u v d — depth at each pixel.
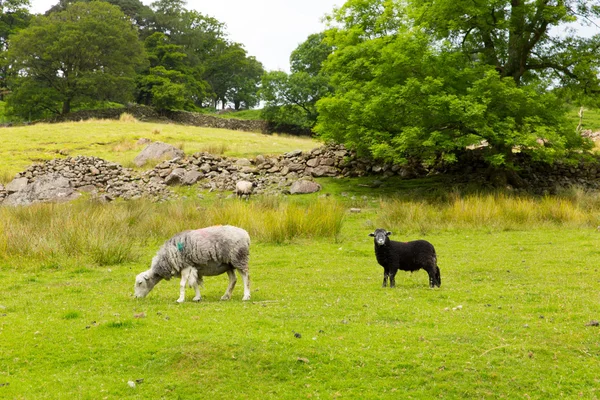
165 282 12.08
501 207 20.28
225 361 7.18
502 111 24.16
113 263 14.23
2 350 7.63
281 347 7.47
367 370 6.95
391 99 23.11
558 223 19.41
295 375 6.90
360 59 25.53
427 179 28.25
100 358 7.41
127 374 7.00
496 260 13.87
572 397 6.35
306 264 14.00
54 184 27.62
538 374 6.83
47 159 34.59
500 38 26.95
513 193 25.02
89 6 69.50
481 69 24.59
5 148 37.00
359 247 16.38
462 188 25.91
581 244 15.70
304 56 61.41
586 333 7.96
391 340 7.78
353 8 28.69
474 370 6.91
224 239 9.76
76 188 28.27
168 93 65.75
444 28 25.23
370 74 26.52
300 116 59.75
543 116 24.98
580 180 28.38
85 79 60.91
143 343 7.75
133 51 67.62
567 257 13.93
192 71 83.94
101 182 28.84
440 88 23.22
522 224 19.16
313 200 24.84
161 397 6.47
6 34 88.69
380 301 9.84
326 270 13.22
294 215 17.98
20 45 62.00
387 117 24.61
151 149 32.47
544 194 25.48
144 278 10.09
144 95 79.81
